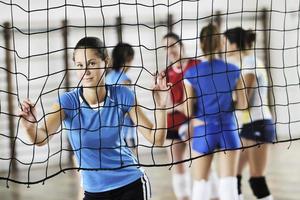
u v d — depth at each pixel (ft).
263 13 85.15
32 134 24.84
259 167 41.27
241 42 38.75
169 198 51.57
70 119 25.53
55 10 75.97
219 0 83.61
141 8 80.43
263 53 85.76
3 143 73.92
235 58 39.04
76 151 25.72
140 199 25.79
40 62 76.07
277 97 84.84
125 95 25.86
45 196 54.85
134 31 79.97
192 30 82.17
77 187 59.06
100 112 25.35
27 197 54.49
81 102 25.48
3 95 74.28
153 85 26.48
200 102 37.45
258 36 85.40
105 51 25.91
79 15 77.10
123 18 79.36
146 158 77.15
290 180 58.44
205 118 37.47
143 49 81.20
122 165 25.71
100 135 25.35
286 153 76.69
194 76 37.24
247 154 42.14
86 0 77.56
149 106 82.17
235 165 38.01
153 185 58.23
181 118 45.29
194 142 38.34
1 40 73.26
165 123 26.05
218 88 37.06
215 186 47.55
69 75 76.38
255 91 40.16
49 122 25.27
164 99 26.11
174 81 44.42
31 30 74.90
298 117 87.92
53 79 76.59
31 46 75.41
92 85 25.31
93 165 25.63
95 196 25.90
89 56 25.27
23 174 69.62
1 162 73.00
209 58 37.24
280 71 86.28
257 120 40.42
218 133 37.35
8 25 73.05
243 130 40.91
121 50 39.22
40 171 71.20
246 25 84.94
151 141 26.16
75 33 76.79
